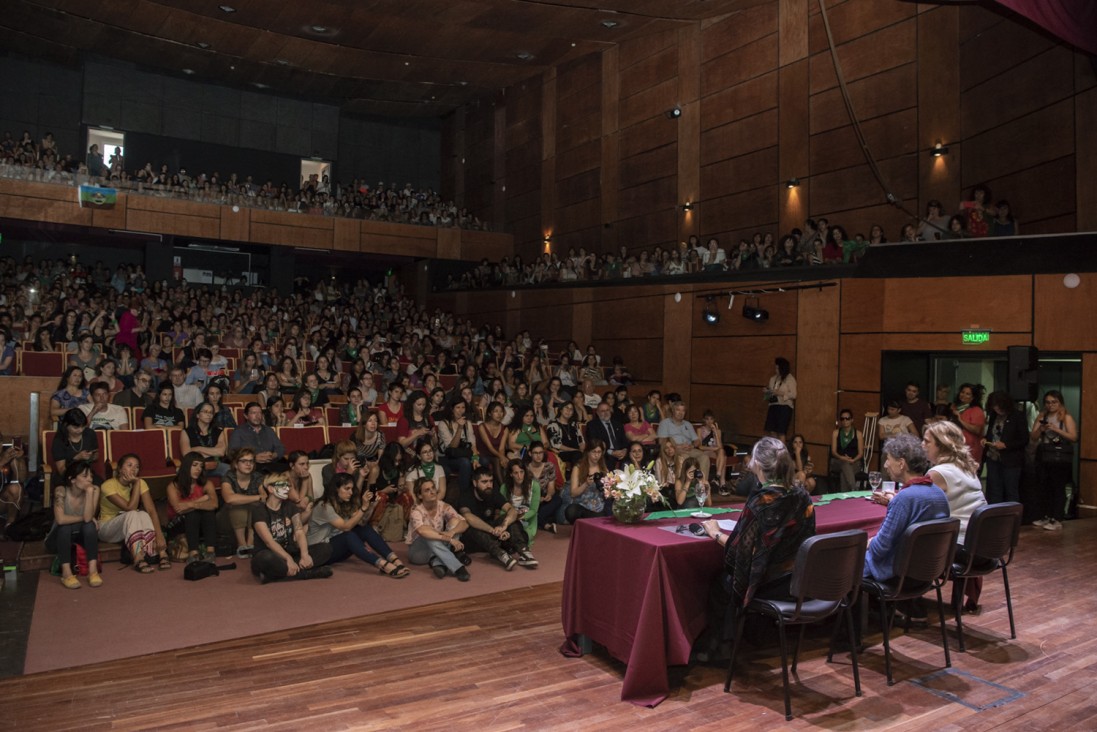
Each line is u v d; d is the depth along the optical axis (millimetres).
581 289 15742
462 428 8406
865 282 10289
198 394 9047
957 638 4543
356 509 6059
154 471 7203
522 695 3764
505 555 6227
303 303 17875
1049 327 8703
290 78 20453
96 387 7613
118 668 4043
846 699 3729
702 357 12969
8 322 10938
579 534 4359
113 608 5043
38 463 8398
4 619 4801
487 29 16625
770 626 4422
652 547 3812
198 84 20562
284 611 5043
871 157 11805
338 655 4266
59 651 4277
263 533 5695
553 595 5484
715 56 15195
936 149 11352
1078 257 8516
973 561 4395
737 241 14641
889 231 12109
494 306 18344
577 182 18625
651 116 16609
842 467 9430
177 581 5711
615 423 9594
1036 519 7633
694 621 3934
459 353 14953
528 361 14289
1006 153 10273
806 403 11055
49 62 18906
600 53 17984
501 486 7090
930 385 9859
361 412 8930
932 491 4102
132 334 11750
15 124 18562
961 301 9383
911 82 11812
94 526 5672
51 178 16562
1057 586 5508
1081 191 9008
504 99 21297
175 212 17719
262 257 20641
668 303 13664
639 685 3707
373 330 16391
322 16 16188
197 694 3727
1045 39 9492
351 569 6164
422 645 4441
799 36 13562
